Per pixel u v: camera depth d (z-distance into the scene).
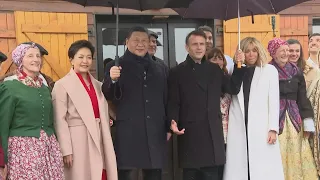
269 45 3.75
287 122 3.59
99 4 3.43
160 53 5.12
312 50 4.02
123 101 3.21
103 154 3.10
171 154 4.34
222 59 3.69
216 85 3.37
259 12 3.74
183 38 5.20
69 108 3.04
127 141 3.16
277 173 3.37
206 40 3.70
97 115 3.11
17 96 2.78
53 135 2.94
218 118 3.34
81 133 3.01
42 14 4.56
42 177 2.73
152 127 3.20
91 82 3.21
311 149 3.75
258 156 3.35
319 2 5.39
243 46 3.51
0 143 2.69
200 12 3.91
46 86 3.03
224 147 3.35
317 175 3.69
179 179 4.35
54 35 4.61
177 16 5.04
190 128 3.29
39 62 2.93
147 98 3.23
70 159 2.96
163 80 3.35
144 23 5.07
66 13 4.64
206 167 3.30
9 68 4.46
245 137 3.37
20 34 4.49
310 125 3.64
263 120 3.39
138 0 3.36
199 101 3.30
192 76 3.33
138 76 3.23
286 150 3.59
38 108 2.83
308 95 3.85
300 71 3.74
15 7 4.49
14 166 2.71
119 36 4.99
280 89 3.62
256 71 3.47
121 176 3.23
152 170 3.30
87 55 3.12
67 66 4.66
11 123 2.79
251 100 3.40
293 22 5.33
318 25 5.55
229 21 5.05
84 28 4.70
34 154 2.74
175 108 3.34
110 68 3.27
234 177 3.35
